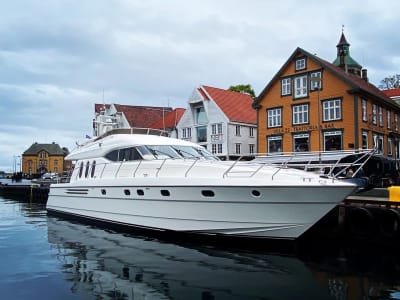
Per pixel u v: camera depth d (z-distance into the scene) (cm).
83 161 1509
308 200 884
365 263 881
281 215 912
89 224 1418
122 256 941
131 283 738
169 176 1070
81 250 1025
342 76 2570
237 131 3359
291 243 959
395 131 3241
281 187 880
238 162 1076
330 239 1168
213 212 979
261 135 3052
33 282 752
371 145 2708
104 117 1884
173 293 682
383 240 1060
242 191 923
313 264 860
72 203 1530
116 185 1218
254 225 941
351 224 1123
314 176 938
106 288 712
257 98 3070
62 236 1241
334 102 2628
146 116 4419
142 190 1130
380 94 3114
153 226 1109
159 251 982
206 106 3447
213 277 767
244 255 936
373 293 684
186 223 1030
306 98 2777
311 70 2758
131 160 1240
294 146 2833
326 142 2653
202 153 1280
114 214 1253
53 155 9944
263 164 1040
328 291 692
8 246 1093
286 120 2891
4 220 1709
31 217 1830
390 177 1892
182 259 902
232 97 3622
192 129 3581
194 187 988
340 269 830
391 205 1108
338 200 882
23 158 9919
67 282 750
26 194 3400
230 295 670
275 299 653
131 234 1206
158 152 1218
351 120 2525
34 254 990
